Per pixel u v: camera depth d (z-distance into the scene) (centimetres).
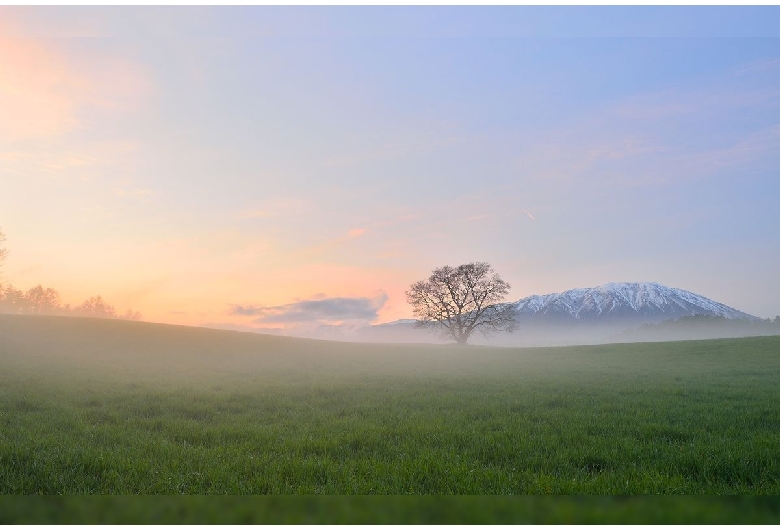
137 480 709
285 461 816
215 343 5969
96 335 5509
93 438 1035
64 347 4556
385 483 707
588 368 3934
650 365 4194
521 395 1961
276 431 1138
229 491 659
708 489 667
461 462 823
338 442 1000
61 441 984
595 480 704
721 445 940
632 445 949
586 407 1598
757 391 2031
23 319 6062
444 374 3294
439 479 712
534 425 1220
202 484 693
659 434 1104
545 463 814
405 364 4572
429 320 9812
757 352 4588
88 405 1620
